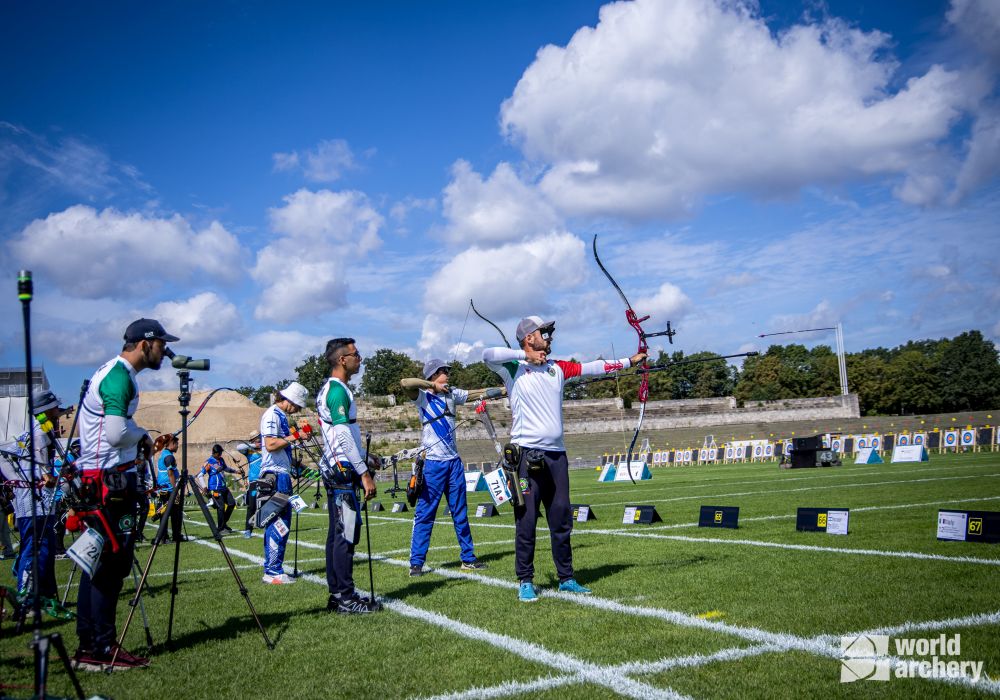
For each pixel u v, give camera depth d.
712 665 4.04
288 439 8.43
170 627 5.07
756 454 43.34
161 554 11.37
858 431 65.88
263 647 4.92
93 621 4.57
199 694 3.98
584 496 19.36
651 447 62.91
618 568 7.25
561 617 5.32
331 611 5.96
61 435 7.19
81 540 4.45
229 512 16.22
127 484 4.69
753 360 108.12
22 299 3.90
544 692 3.75
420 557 7.75
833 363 103.88
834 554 7.31
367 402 79.06
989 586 5.54
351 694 3.86
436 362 8.02
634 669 4.03
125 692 4.07
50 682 4.30
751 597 5.58
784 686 3.66
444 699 3.71
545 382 6.30
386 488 31.39
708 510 10.45
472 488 26.91
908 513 10.53
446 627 5.20
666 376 109.25
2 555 12.24
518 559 6.06
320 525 15.41
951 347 107.75
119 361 4.71
